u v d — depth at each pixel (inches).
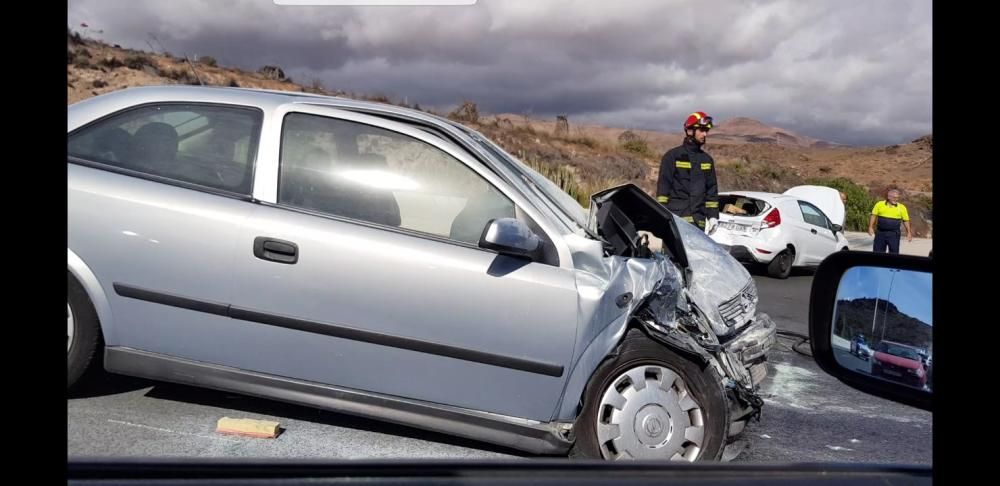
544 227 145.3
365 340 139.2
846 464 47.3
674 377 144.8
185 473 41.9
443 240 143.0
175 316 141.6
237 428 147.2
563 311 138.6
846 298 78.6
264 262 139.1
